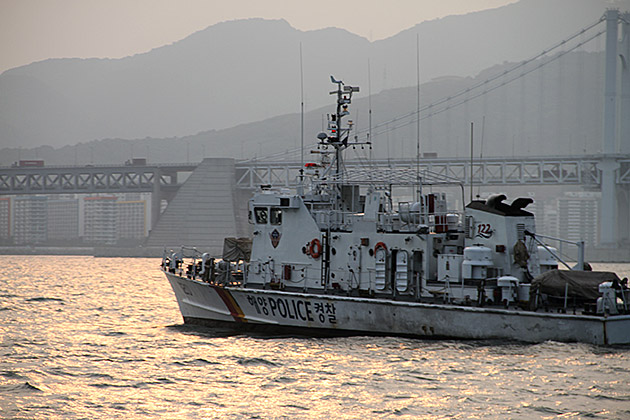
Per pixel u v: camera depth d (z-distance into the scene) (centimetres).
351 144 11356
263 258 11362
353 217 10612
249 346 10350
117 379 8831
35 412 7494
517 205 10044
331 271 10681
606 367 8531
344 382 8356
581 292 9088
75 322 14262
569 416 7094
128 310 16600
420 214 10100
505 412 7231
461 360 9069
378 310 9931
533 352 9169
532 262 9969
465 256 9612
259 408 7531
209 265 11762
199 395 8050
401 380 8356
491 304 9538
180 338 11525
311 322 10512
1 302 18562
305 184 11369
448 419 7069
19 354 10506
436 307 9494
